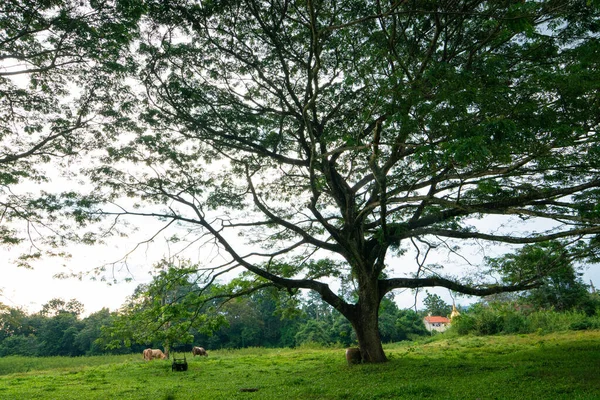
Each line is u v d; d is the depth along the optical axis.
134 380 17.73
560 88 8.74
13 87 11.83
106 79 12.99
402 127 9.52
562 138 9.05
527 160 10.51
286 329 61.16
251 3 12.25
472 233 13.85
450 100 8.80
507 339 30.78
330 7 12.02
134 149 15.73
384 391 10.03
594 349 17.14
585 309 36.50
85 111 13.61
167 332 16.23
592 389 8.80
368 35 11.97
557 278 20.78
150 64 13.44
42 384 17.47
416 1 10.52
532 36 9.47
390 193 13.94
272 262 18.70
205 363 24.92
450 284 16.19
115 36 11.14
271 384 13.66
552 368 12.33
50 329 60.19
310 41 12.91
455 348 26.66
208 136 15.72
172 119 14.98
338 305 16.84
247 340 58.59
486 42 10.84
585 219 11.29
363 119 11.68
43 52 11.21
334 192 16.44
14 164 13.68
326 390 11.23
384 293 16.98
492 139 7.76
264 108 15.75
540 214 12.14
